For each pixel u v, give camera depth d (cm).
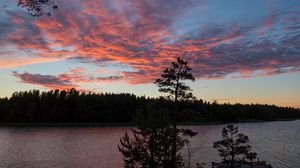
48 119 16188
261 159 7088
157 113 2427
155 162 2355
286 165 6531
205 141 9331
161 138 2348
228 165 4397
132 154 2403
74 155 6644
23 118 15650
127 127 14988
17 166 5450
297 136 12781
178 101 2811
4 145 7900
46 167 5434
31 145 8050
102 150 7369
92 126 15412
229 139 3978
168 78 2803
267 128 17625
